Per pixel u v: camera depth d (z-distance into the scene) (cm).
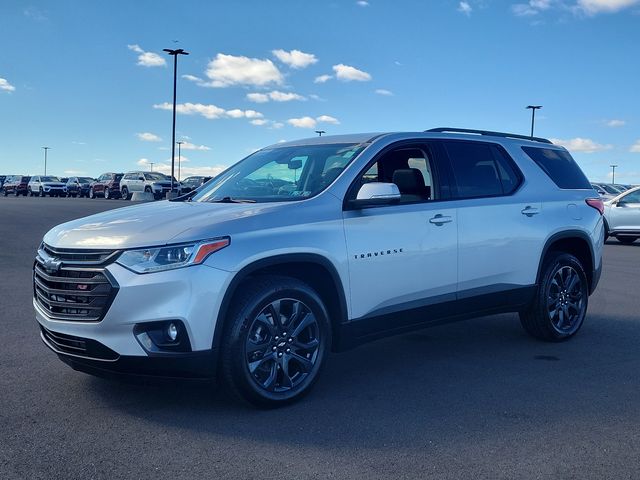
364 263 491
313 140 594
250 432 412
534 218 619
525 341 657
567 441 399
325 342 475
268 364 452
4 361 564
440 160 571
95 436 404
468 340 662
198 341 413
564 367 562
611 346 636
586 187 700
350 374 543
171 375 418
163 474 353
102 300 413
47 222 2228
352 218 491
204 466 363
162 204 537
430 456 378
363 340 502
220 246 424
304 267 474
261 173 565
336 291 480
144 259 411
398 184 550
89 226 457
